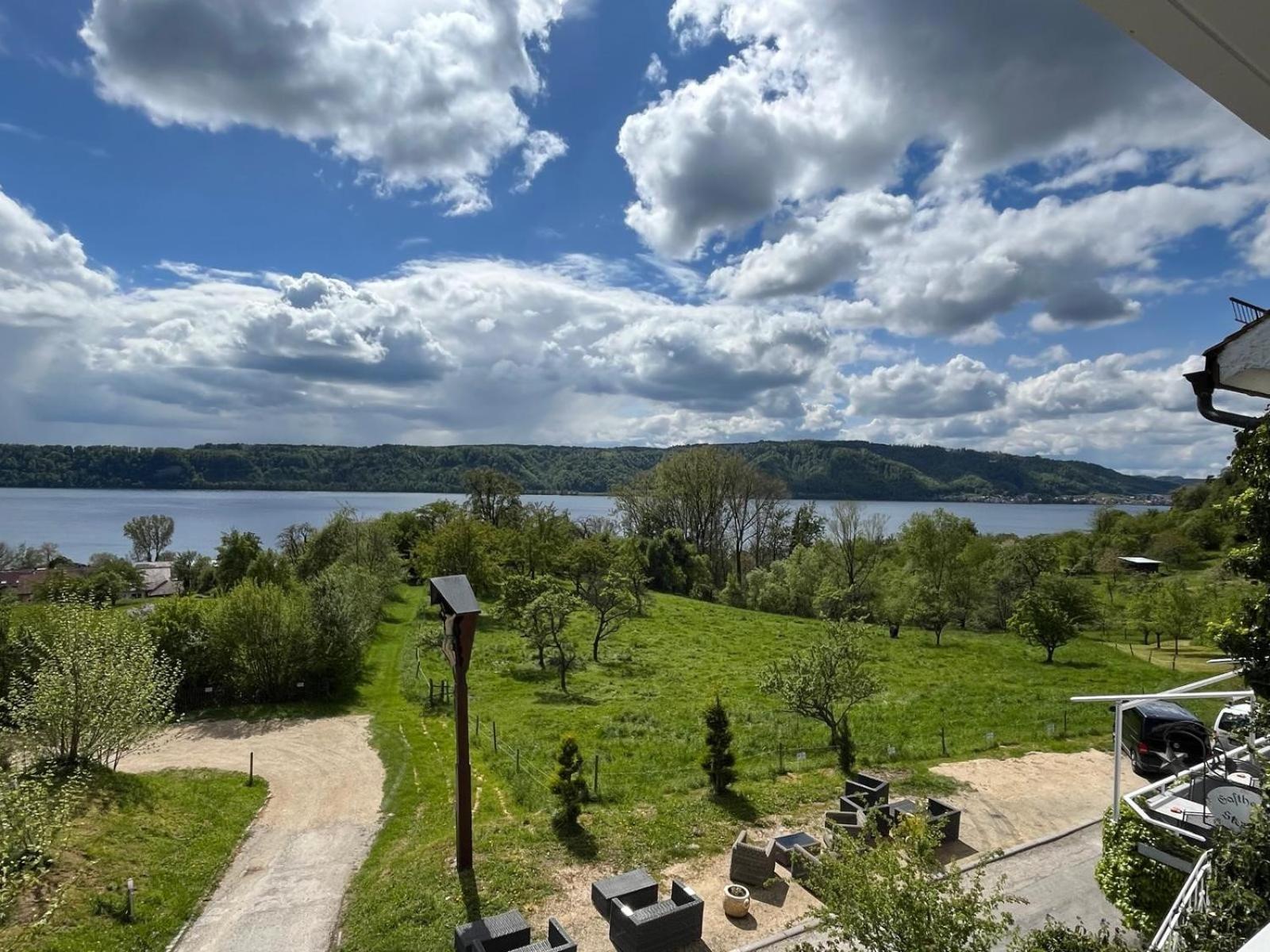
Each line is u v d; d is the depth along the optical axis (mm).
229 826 18047
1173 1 1291
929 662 35188
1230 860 5738
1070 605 40750
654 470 77062
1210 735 12750
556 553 59406
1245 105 1688
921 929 6500
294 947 12406
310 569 54750
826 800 15930
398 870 13961
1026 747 20078
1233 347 4566
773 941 10836
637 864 13227
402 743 24750
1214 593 41188
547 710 26359
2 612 26312
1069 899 11977
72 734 18312
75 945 12070
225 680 30938
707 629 45250
